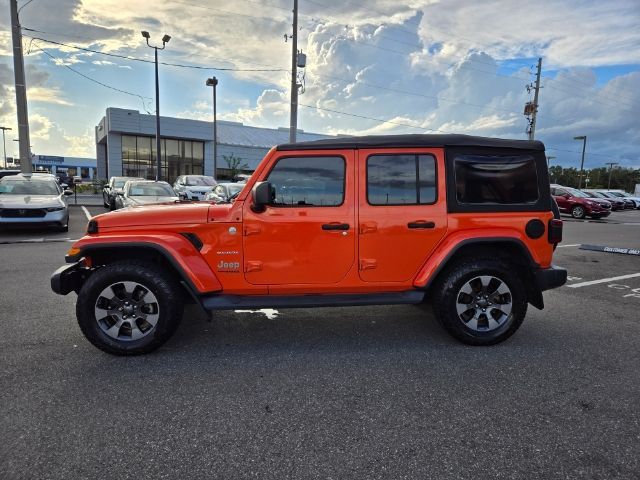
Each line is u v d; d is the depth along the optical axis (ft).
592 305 18.69
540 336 14.66
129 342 12.54
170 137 123.54
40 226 35.65
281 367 12.05
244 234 12.73
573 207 73.97
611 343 14.07
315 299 13.05
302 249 12.94
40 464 7.82
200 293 12.64
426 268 13.28
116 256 13.33
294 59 72.33
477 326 13.58
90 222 12.83
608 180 268.82
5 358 12.37
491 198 13.48
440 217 13.24
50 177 41.78
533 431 9.07
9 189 38.50
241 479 7.54
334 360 12.56
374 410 9.86
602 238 44.37
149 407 9.86
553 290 21.42
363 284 13.29
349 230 12.98
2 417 9.34
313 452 8.30
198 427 9.10
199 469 7.78
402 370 11.93
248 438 8.74
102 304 12.48
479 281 13.48
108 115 113.70
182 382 11.09
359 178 13.05
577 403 10.22
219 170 136.77
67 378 11.21
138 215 12.84
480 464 8.00
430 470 7.82
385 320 16.17
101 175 154.20
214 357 12.66
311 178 13.01
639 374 11.80
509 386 11.04
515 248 13.76
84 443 8.47
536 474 7.73
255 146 143.33
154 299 12.49
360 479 7.57
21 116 56.95
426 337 14.43
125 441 8.57
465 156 13.38
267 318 16.25
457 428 9.16
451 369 12.01
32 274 22.54
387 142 13.15
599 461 8.09
